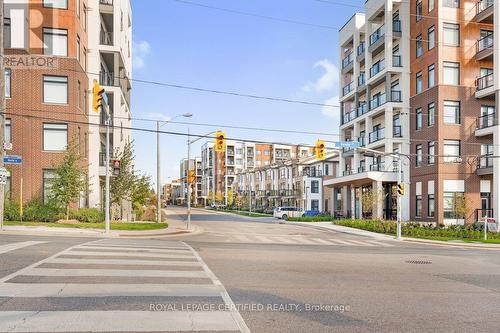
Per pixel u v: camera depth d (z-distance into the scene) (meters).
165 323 6.39
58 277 9.37
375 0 46.84
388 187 45.97
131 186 35.56
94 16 37.66
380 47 46.38
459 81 39.53
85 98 33.88
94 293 8.02
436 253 18.91
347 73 56.59
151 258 12.69
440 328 6.69
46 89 29.61
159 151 35.88
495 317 7.43
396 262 14.63
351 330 6.43
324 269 12.22
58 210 27.83
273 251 16.86
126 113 47.72
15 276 9.40
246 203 97.81
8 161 23.23
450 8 39.69
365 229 36.62
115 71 40.34
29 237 18.52
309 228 38.91
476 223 35.75
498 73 36.78
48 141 29.55
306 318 6.99
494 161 36.44
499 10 36.66
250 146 122.81
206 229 33.31
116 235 23.02
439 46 39.25
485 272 12.81
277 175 91.19
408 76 43.94
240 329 6.23
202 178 141.62
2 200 22.19
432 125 39.88
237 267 11.90
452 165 38.81
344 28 56.00
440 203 38.47
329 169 75.94
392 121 43.69
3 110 22.77
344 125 54.88
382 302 8.27
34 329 5.98
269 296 8.42
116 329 6.06
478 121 39.31
